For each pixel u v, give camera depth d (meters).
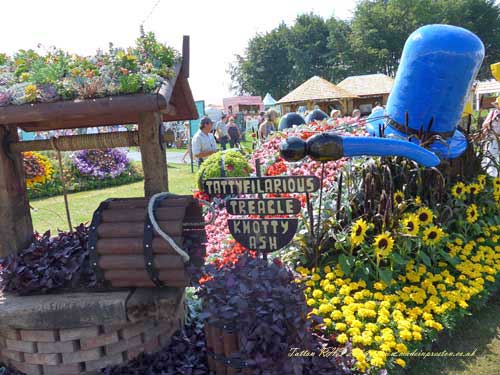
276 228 2.78
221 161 6.00
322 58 57.94
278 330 2.07
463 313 3.11
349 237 3.38
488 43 50.19
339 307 3.00
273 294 2.17
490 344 2.95
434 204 3.96
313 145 2.99
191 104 2.95
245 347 2.12
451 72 4.05
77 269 2.43
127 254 2.23
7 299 2.36
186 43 2.68
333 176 4.76
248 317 2.13
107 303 2.24
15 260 2.45
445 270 3.50
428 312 3.00
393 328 2.78
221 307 2.20
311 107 23.95
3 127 2.54
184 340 2.71
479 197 4.45
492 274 3.67
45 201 9.28
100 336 2.37
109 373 2.39
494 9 49.69
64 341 2.34
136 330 2.49
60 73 2.31
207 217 5.24
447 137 4.35
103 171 11.87
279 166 5.58
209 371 2.45
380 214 3.51
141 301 2.25
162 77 2.37
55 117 2.17
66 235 2.72
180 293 2.43
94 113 2.14
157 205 2.33
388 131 4.48
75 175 11.35
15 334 2.38
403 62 4.37
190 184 9.93
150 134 2.44
